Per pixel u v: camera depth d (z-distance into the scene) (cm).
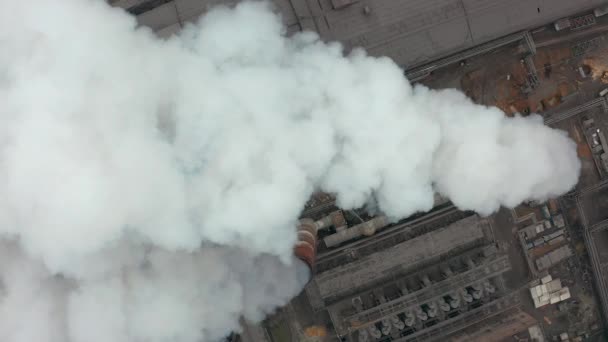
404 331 6181
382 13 5834
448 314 6238
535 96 6234
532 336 5888
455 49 5897
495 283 6266
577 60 6259
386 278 6184
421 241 6066
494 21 5909
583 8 6016
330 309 6088
